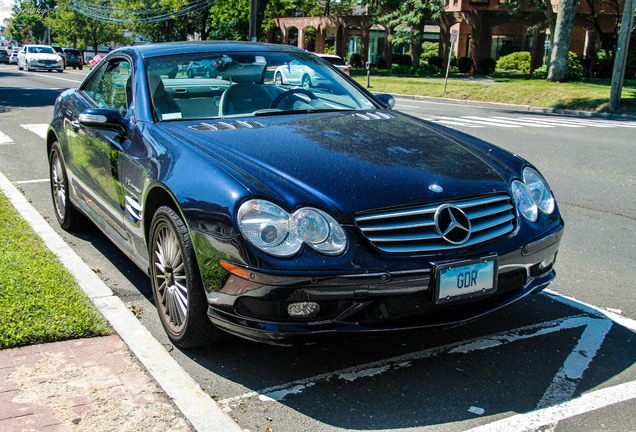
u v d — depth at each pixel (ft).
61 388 9.01
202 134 11.32
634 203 22.36
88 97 16.06
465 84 88.84
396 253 9.23
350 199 9.35
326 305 9.05
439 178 10.19
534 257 10.57
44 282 12.56
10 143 32.19
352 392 9.46
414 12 131.03
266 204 9.02
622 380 9.88
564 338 11.42
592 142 37.68
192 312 9.94
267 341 9.02
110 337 10.68
